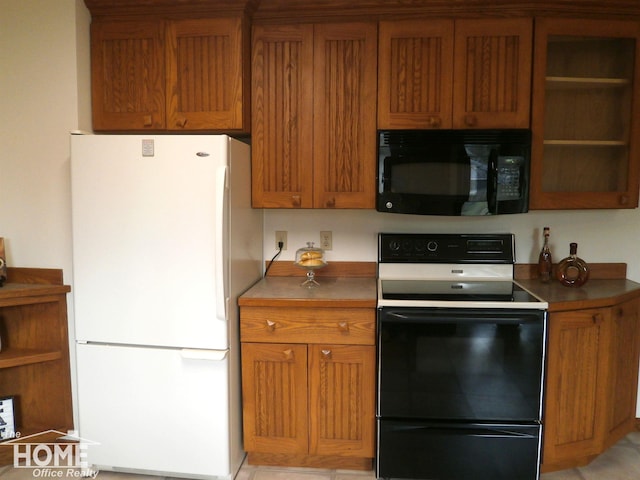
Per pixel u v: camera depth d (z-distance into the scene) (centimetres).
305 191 211
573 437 192
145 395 188
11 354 203
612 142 208
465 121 202
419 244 229
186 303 183
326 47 204
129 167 181
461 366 182
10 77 204
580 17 199
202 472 189
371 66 204
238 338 199
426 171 201
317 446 194
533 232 235
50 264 209
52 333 210
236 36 199
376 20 203
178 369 186
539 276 229
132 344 187
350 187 210
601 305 189
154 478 195
